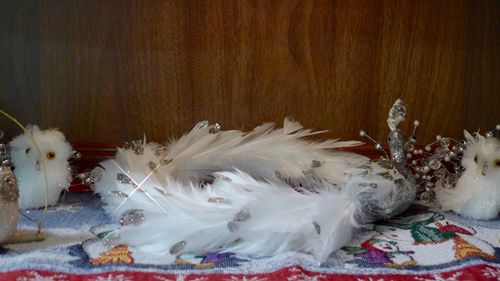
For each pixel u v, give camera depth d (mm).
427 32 592
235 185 438
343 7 582
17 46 556
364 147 599
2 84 560
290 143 522
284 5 578
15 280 335
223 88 584
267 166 510
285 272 358
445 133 605
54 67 564
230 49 579
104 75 571
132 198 431
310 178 499
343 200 431
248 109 589
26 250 392
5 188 383
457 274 366
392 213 471
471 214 502
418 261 392
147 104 580
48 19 556
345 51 588
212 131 519
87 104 574
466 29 595
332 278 360
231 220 405
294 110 593
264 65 584
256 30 579
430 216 501
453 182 530
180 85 580
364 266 382
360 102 597
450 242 429
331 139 598
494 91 606
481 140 507
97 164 574
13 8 551
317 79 590
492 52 600
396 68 595
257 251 398
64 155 504
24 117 567
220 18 574
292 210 414
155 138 584
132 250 400
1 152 490
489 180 493
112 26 564
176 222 403
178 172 510
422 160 553
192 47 575
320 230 400
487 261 387
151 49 572
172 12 568
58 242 410
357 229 457
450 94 604
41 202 494
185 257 393
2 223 381
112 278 347
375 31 587
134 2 563
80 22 560
